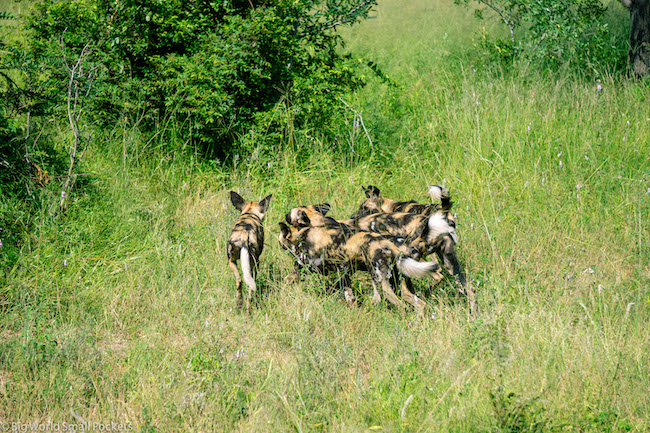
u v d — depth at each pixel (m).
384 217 22.19
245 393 15.23
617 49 42.62
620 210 25.28
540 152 29.42
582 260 22.41
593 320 17.77
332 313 19.22
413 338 17.52
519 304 18.67
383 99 39.41
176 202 27.08
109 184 26.38
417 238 19.73
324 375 15.85
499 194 27.16
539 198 26.66
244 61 28.95
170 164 29.47
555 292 19.67
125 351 17.64
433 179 30.16
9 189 23.70
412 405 14.15
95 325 18.59
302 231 21.39
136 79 29.16
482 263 22.20
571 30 39.03
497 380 15.10
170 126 30.50
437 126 34.06
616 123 31.70
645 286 19.53
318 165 30.09
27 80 26.80
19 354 16.34
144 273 21.39
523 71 37.34
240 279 20.22
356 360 16.84
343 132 33.34
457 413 13.67
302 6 30.78
